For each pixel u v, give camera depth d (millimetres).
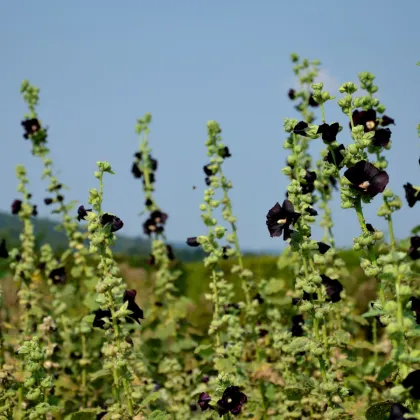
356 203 8773
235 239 15109
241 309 14867
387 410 8164
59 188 18875
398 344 6840
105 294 9859
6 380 11844
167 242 20375
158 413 9930
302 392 10664
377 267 8578
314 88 9391
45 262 18547
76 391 14922
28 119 19297
